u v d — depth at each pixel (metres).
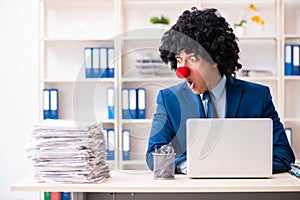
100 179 2.16
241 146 2.21
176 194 2.41
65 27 4.88
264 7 4.80
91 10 4.86
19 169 4.84
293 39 4.75
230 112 2.47
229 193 2.39
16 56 4.86
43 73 4.81
